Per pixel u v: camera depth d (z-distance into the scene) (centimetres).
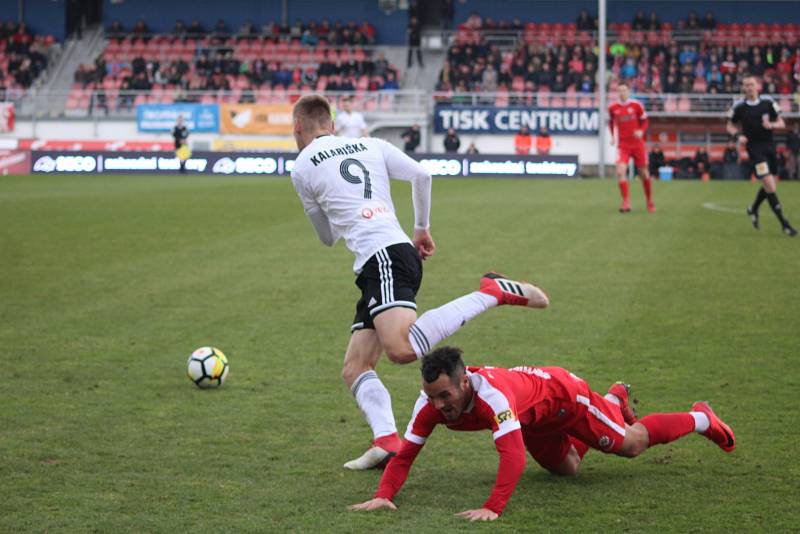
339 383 1598
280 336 1953
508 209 4416
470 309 1143
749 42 9081
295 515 1035
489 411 1026
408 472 1148
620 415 1139
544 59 8881
